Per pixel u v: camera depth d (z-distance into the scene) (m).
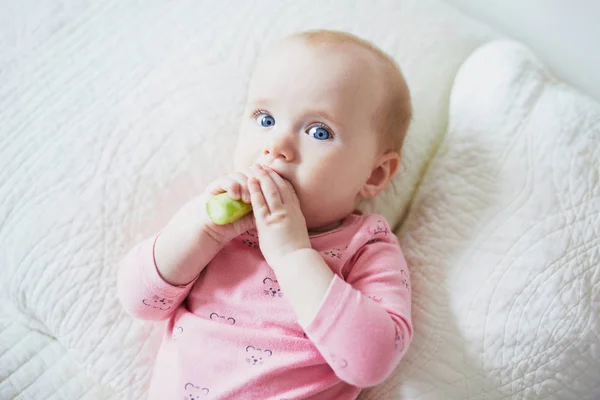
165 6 1.05
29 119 0.96
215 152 0.93
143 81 0.97
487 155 0.89
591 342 0.77
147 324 0.87
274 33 1.01
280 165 0.75
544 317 0.79
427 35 1.03
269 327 0.75
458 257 0.86
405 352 0.77
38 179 0.91
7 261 0.90
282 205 0.73
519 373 0.79
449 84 1.01
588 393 0.79
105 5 1.05
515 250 0.82
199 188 0.91
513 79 0.90
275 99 0.76
